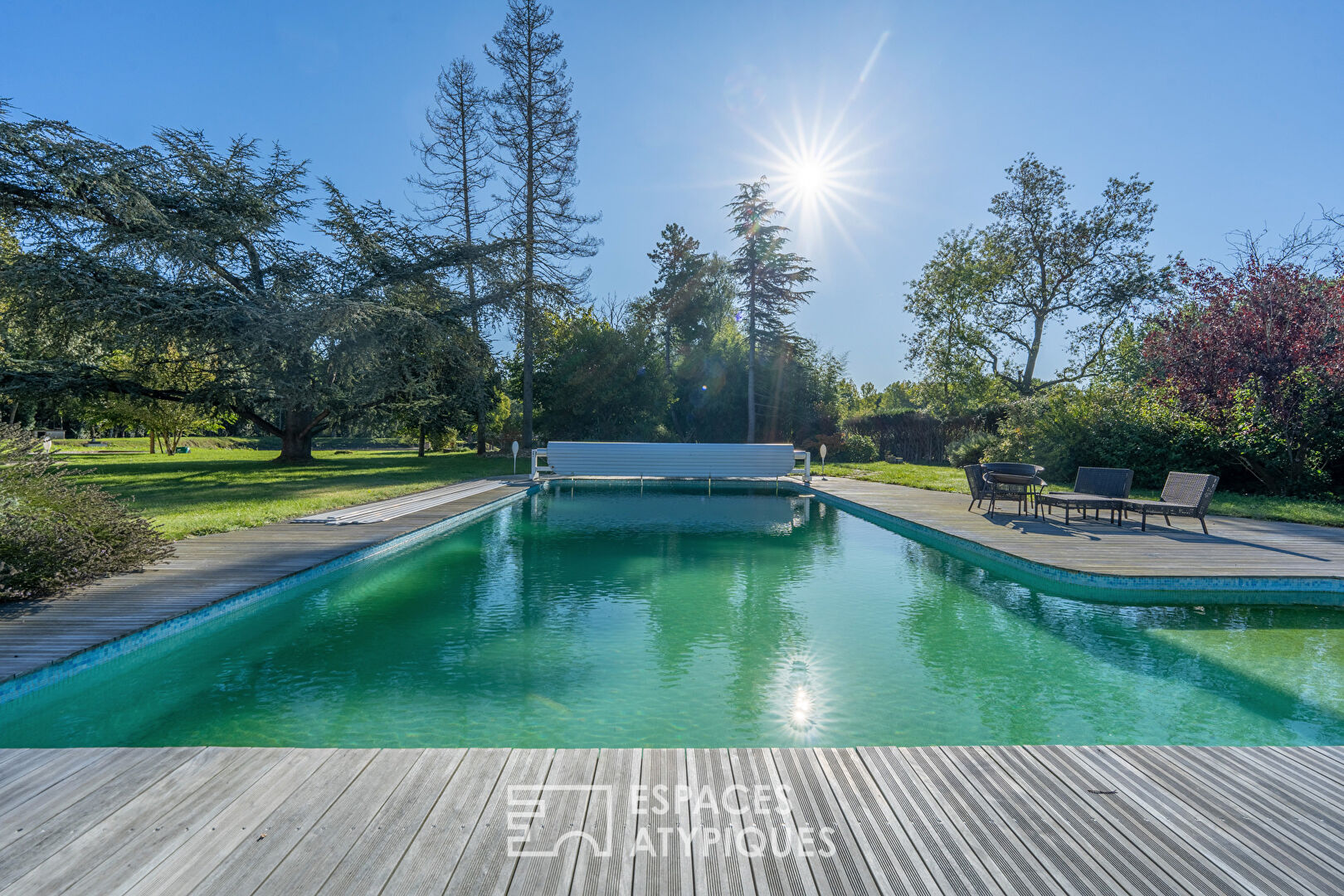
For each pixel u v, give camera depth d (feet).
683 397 107.34
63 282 51.90
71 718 11.09
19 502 17.25
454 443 119.14
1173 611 17.88
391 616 17.13
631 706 11.52
